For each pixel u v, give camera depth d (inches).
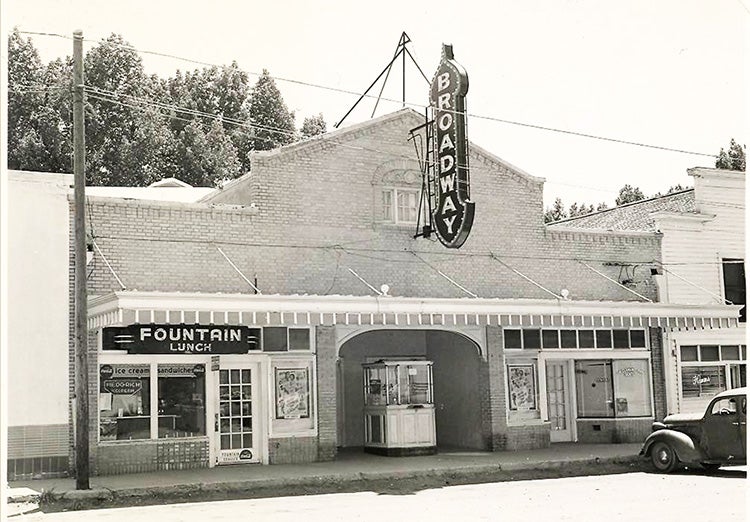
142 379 672.4
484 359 823.7
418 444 779.4
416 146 800.3
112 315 605.9
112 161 1162.6
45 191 655.8
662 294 913.5
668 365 906.7
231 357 706.2
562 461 719.1
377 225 776.3
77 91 577.6
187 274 693.3
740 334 948.6
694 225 940.6
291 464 708.0
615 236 903.1
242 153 1273.4
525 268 847.7
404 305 700.0
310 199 750.5
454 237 744.3
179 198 919.0
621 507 499.8
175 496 575.5
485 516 472.7
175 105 1231.5
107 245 668.7
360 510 502.6
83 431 569.0
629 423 884.0
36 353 641.0
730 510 483.2
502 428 815.7
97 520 475.8
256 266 721.0
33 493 550.0
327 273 749.3
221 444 697.0
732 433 637.9
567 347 865.5
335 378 745.0
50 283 650.8
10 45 1112.2
